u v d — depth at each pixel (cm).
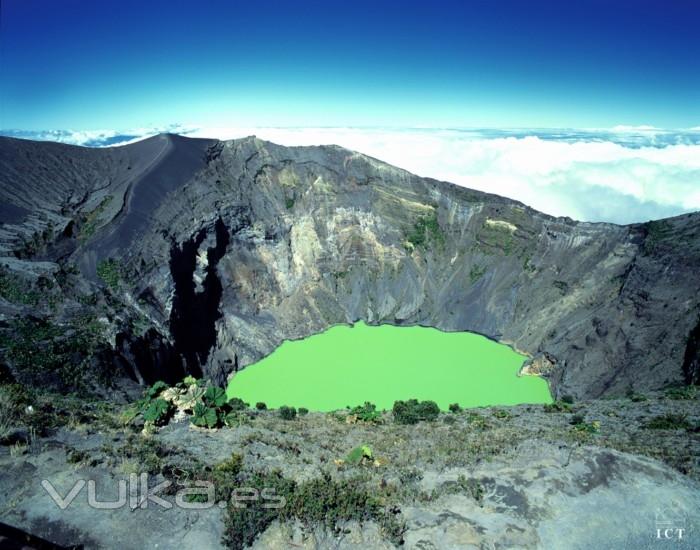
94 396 4488
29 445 1892
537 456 2112
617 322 6144
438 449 2480
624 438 2878
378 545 1559
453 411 4341
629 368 5588
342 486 1842
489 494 1825
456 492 1848
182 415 2670
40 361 4472
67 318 5294
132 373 5153
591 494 1830
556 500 1786
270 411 4053
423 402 4044
